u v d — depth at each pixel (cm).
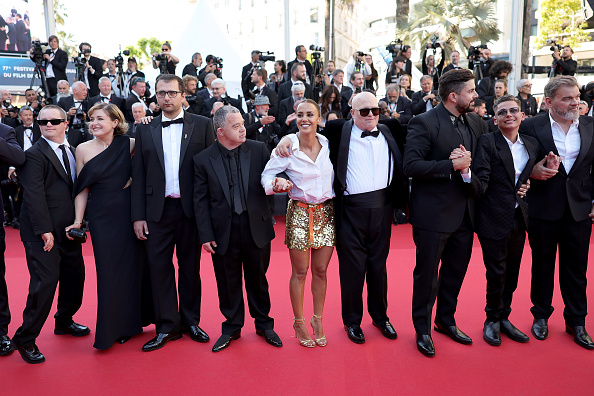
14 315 365
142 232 310
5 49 1037
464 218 304
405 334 325
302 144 295
